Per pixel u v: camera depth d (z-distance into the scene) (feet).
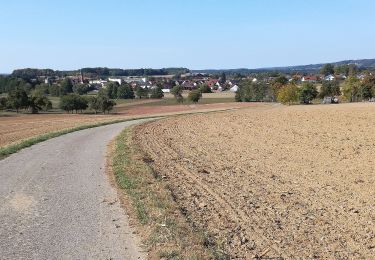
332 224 31.30
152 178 46.16
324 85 381.40
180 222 30.17
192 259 22.99
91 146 78.79
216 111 250.57
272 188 43.21
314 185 44.47
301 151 70.49
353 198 38.78
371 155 64.08
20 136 116.47
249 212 34.35
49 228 29.04
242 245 26.91
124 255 24.13
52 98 539.70
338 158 62.23
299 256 25.30
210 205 36.35
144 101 480.64
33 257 23.90
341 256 25.38
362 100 332.60
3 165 55.57
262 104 353.31
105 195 38.58
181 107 357.00
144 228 28.78
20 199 37.27
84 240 26.58
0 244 25.99
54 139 93.25
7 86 587.68
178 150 74.23
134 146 76.89
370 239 28.17
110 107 356.79
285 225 31.07
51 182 44.52
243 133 104.73
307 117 155.74
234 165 57.82
